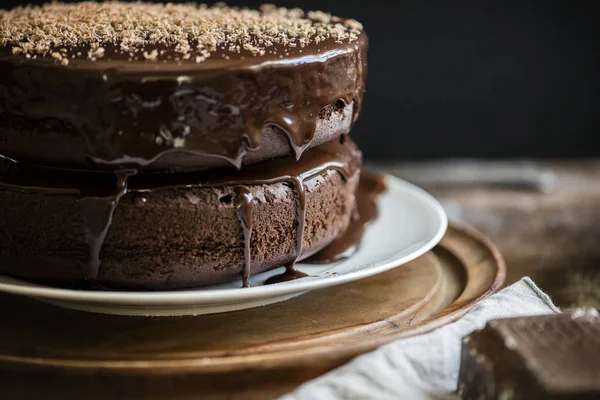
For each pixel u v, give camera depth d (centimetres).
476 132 96
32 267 53
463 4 91
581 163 97
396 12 91
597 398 45
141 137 51
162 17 60
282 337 53
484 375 48
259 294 52
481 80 94
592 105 96
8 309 55
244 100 51
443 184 89
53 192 52
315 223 57
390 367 50
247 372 49
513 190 89
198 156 52
